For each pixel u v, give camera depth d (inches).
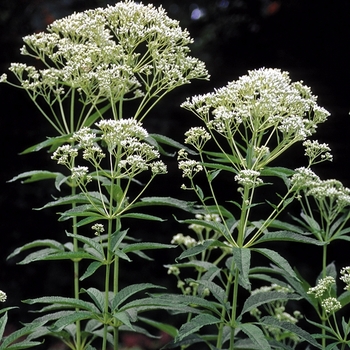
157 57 207.6
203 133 179.9
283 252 421.1
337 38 437.7
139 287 171.9
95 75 201.5
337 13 435.2
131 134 175.6
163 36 205.2
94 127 315.0
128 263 438.9
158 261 441.7
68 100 431.8
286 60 460.8
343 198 204.2
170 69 218.2
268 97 173.6
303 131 178.5
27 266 443.8
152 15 207.5
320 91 440.1
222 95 184.5
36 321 173.3
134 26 201.3
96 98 208.7
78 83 209.2
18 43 458.6
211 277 205.6
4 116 449.1
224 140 409.4
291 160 422.6
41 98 442.9
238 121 177.2
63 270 442.6
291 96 180.5
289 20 455.2
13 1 467.2
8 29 460.8
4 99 448.8
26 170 453.1
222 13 508.4
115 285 196.9
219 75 478.0
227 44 487.5
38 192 449.4
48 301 163.9
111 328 223.5
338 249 415.5
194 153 185.8
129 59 207.6
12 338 164.9
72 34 217.0
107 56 205.2
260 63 473.1
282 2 458.0
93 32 207.2
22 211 447.8
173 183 442.3
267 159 182.9
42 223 448.8
